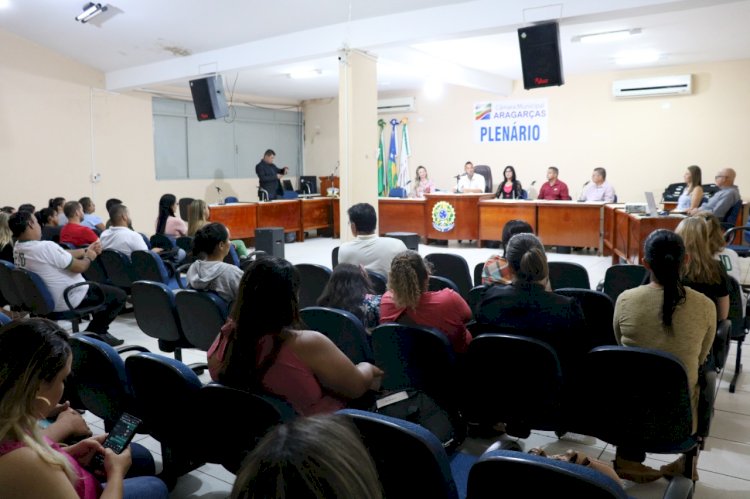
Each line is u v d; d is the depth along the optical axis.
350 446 0.66
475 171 11.16
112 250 4.99
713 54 9.07
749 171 9.56
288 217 11.01
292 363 1.85
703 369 2.30
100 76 10.23
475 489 1.25
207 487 2.46
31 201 9.47
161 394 2.09
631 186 10.47
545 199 9.71
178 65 9.22
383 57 7.74
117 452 1.59
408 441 1.33
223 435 1.91
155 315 3.58
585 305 2.91
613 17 5.77
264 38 8.05
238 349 1.84
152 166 11.22
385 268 3.85
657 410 2.02
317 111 13.84
